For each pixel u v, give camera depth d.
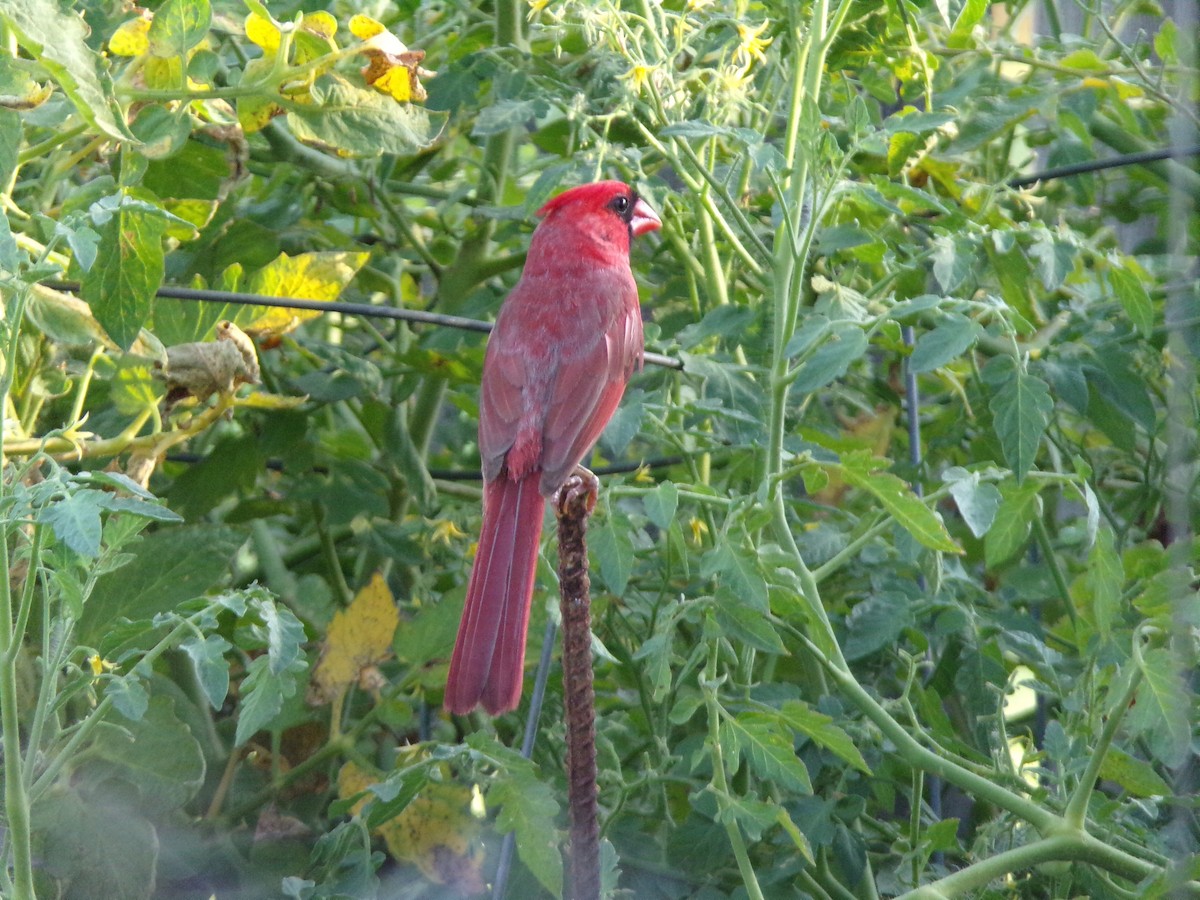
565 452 6.42
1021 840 6.43
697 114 8.09
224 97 5.96
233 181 7.11
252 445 7.77
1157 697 5.16
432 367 8.32
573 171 7.13
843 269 8.34
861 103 6.17
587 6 6.82
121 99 5.95
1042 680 7.02
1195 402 4.64
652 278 10.74
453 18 9.15
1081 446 8.49
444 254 9.95
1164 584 5.21
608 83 7.75
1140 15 9.08
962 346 5.56
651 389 8.33
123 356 6.38
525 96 7.71
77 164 7.12
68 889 5.83
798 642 6.77
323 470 8.55
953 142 8.05
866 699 5.96
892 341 7.07
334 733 6.85
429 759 5.86
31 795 4.91
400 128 6.05
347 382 7.69
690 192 7.81
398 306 9.09
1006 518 6.05
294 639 5.09
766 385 7.69
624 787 6.59
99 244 5.41
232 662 7.84
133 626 5.06
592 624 7.35
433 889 6.71
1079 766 5.89
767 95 8.19
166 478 8.79
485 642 5.61
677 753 6.72
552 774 7.46
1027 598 7.71
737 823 6.15
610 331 6.95
